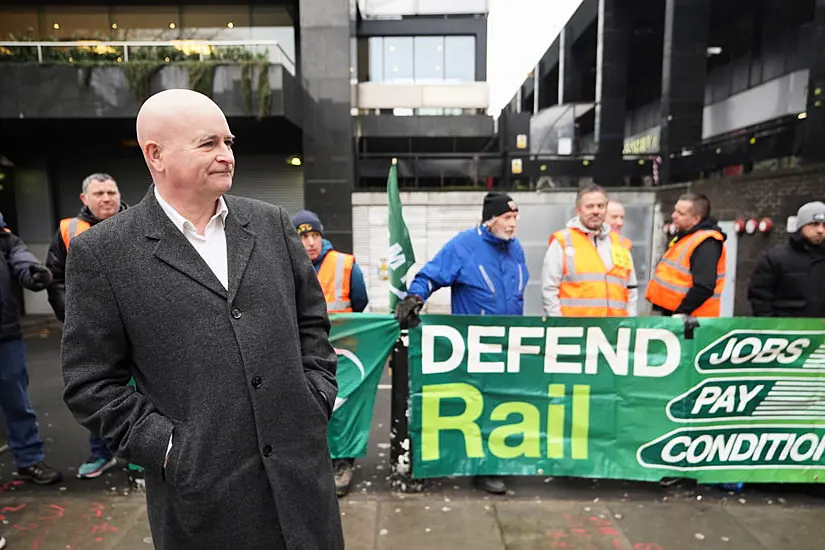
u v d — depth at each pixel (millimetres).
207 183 1370
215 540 1356
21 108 8828
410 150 16828
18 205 10711
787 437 3055
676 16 11258
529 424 3119
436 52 17609
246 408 1355
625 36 13930
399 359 3121
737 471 3082
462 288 3244
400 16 17469
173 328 1317
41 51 9000
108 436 1341
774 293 3320
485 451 3133
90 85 8828
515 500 3076
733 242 7863
